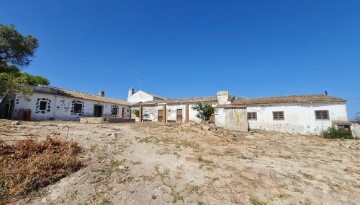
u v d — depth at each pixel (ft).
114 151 24.21
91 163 19.52
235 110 60.29
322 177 20.47
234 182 17.78
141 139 32.55
